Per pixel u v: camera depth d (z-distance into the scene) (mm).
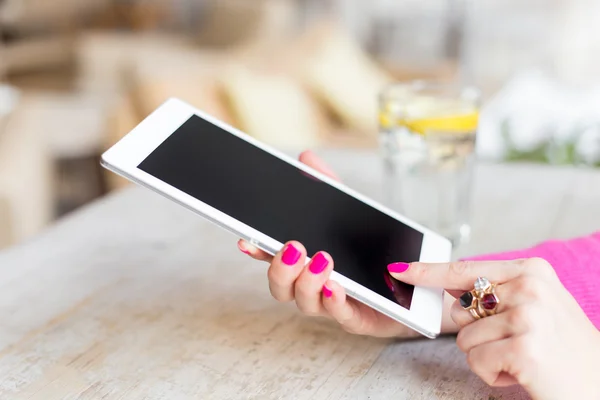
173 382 567
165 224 918
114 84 2967
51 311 687
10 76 3531
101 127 2307
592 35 3617
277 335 638
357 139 2244
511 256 633
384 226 652
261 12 3207
